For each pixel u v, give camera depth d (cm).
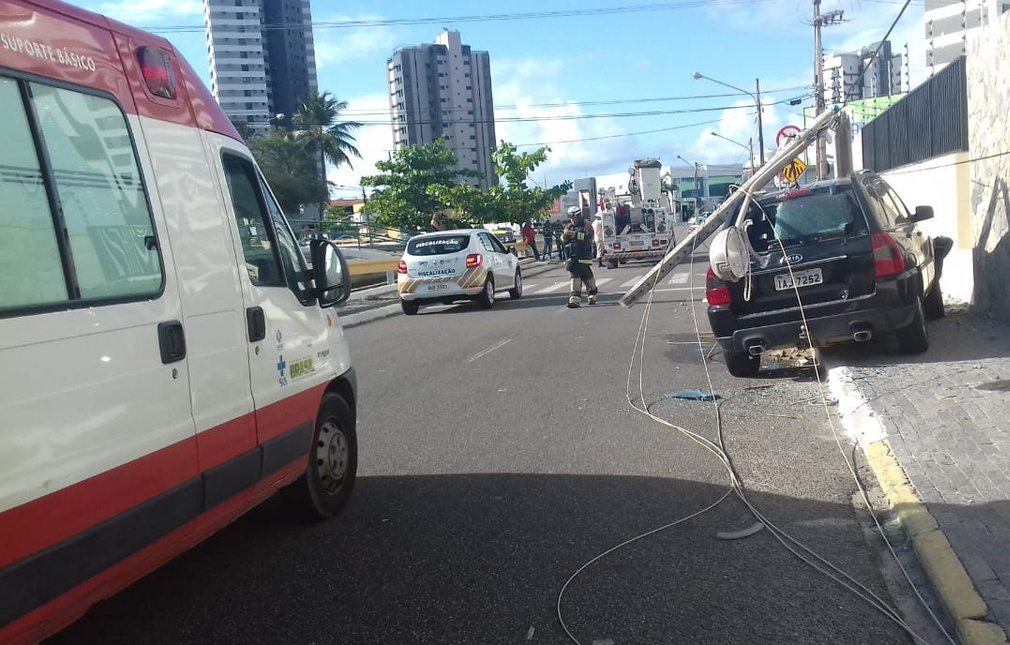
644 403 848
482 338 1427
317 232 3272
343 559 494
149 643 404
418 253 1947
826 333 866
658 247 3131
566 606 420
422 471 664
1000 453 572
